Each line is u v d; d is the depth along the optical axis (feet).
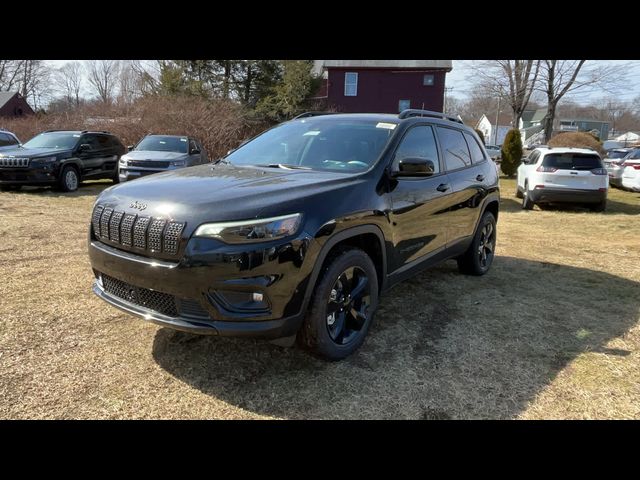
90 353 10.29
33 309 12.45
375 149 11.89
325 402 8.92
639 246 23.86
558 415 8.77
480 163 16.80
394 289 15.56
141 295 9.22
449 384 9.68
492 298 14.96
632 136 244.42
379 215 10.73
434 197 13.14
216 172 11.23
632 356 11.17
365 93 112.78
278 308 8.68
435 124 14.51
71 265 16.44
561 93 98.94
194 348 10.70
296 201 9.06
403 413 8.68
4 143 43.75
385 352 10.96
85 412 8.31
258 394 9.10
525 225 30.63
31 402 8.49
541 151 39.37
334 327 10.09
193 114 67.10
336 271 9.66
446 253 14.71
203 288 8.37
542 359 10.91
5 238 20.01
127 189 10.00
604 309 14.29
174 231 8.53
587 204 37.22
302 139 13.12
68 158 37.45
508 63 101.81
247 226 8.41
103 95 141.79
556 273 18.25
